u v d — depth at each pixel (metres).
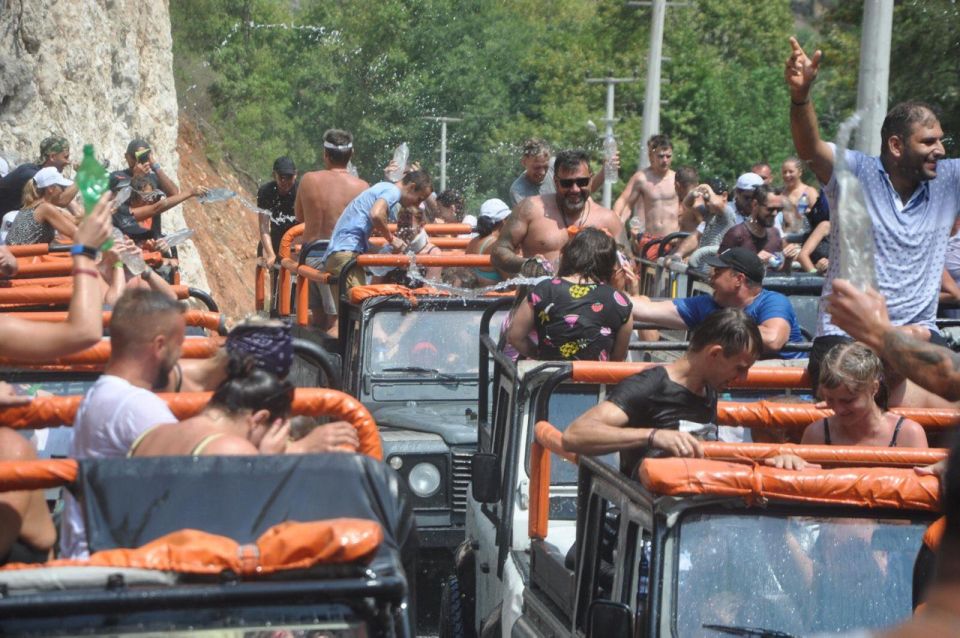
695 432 8.52
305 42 119.75
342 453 6.55
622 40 125.19
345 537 5.66
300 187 23.12
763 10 142.75
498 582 11.66
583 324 12.56
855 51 65.19
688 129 119.31
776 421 9.45
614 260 12.89
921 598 6.50
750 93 124.12
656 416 9.02
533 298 12.79
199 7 86.94
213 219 60.94
